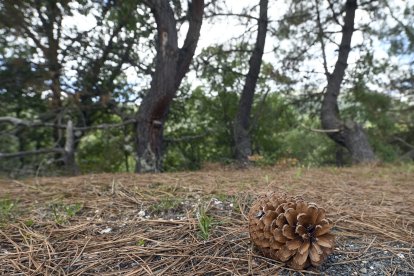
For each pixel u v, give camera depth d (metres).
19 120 5.40
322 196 2.75
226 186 2.99
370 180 3.71
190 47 5.75
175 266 1.60
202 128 9.38
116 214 2.24
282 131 10.40
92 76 6.33
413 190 3.11
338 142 7.96
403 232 2.01
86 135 7.47
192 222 2.03
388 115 9.05
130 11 5.64
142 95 7.30
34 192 2.84
